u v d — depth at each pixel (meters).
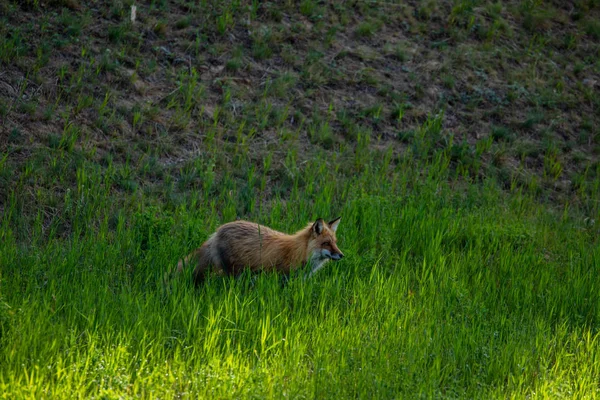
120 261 15.31
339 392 11.33
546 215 21.59
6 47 20.81
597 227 21.39
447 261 17.72
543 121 26.59
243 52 24.81
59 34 22.34
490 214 20.56
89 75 21.47
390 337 13.30
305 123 23.34
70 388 10.38
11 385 10.07
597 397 12.10
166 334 12.52
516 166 24.36
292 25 26.56
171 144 20.75
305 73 24.89
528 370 12.83
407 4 29.59
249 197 19.33
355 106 24.56
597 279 17.05
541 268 17.72
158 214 18.03
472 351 13.30
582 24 32.16
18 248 15.67
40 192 17.58
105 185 18.36
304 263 15.58
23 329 11.55
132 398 10.27
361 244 17.72
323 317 14.16
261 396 10.70
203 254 15.55
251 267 15.52
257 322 13.18
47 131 19.53
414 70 26.69
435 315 14.51
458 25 29.53
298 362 11.98
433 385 11.77
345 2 28.66
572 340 14.11
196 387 10.84
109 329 12.26
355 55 26.48
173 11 25.19
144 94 21.94
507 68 28.30
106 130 20.28
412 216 19.06
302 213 18.58
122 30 23.14
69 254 14.98
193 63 23.69
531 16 31.08
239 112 22.78
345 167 21.84
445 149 23.69
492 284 16.45
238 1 26.22
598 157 25.72
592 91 28.58
